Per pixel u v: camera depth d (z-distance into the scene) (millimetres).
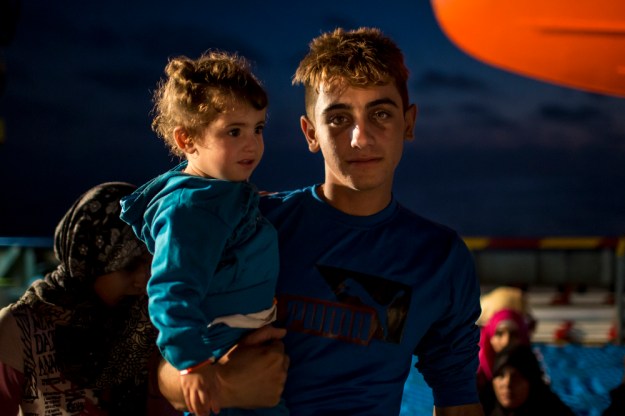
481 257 7426
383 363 1883
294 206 1975
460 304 1987
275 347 1773
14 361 2082
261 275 1788
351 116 1805
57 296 2117
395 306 1885
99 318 2148
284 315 1876
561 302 7125
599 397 4781
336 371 1855
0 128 5391
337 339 1858
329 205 1938
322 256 1895
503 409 3316
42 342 2109
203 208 1697
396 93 1835
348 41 1842
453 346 2039
